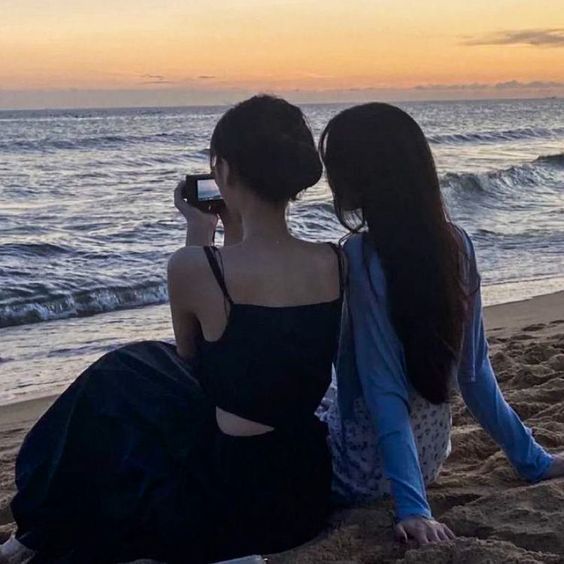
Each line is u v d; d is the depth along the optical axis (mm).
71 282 11078
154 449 2791
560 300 9711
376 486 3039
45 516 2830
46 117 109688
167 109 166000
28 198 22812
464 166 30531
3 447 5312
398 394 2850
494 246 14422
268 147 2572
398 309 2771
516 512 2918
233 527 2732
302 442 2764
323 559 2719
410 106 181125
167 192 24391
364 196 2793
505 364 5555
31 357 8219
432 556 2590
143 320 9812
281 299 2635
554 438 3768
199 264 2590
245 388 2615
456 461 3684
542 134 57344
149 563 2822
